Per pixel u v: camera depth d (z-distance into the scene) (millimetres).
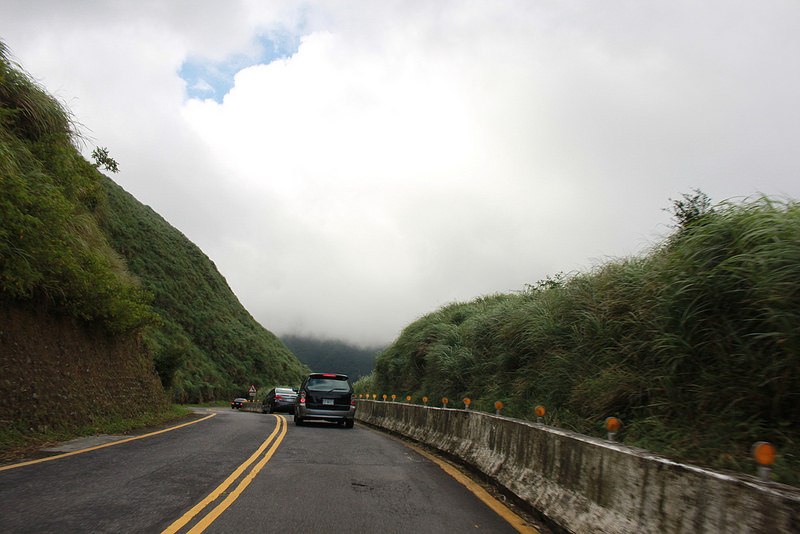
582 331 10320
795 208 5840
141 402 17547
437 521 5324
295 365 95625
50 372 11500
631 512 4145
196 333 73375
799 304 5223
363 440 12898
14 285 9852
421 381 21031
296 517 5180
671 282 7086
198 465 7938
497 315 15453
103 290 13000
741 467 4848
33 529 4441
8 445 8875
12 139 11445
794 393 5266
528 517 5738
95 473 6957
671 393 6711
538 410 6562
